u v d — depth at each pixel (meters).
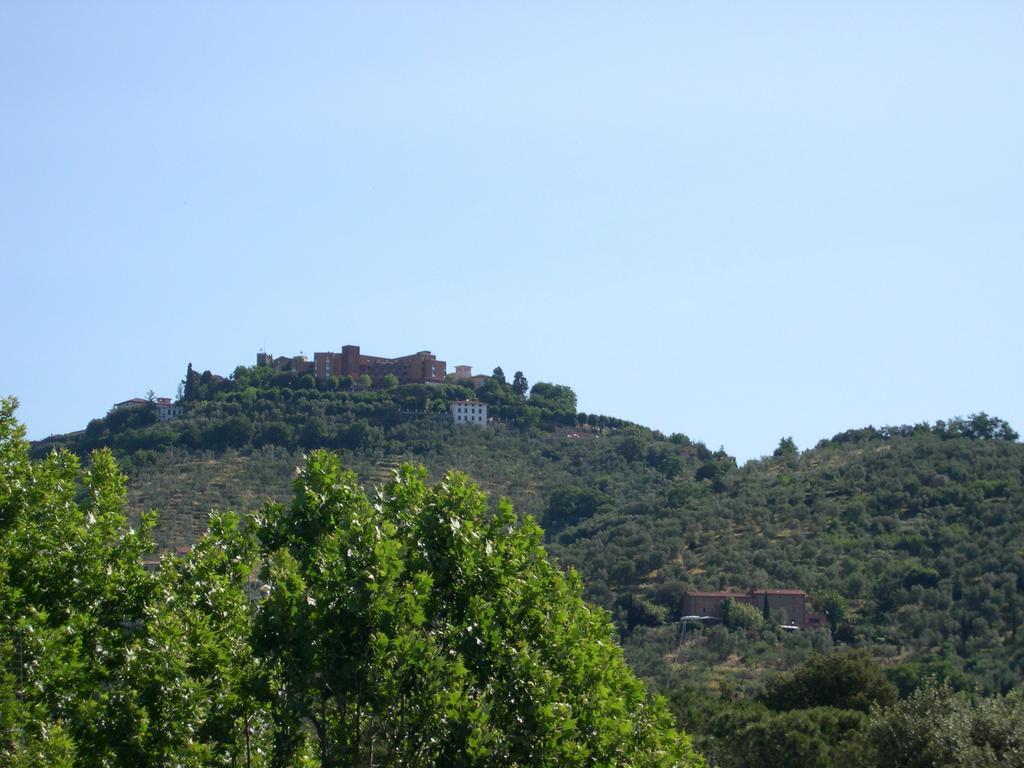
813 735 53.50
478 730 21.94
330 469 26.48
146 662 24.05
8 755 21.31
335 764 22.39
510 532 27.38
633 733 26.41
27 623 24.41
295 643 22.28
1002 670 72.69
